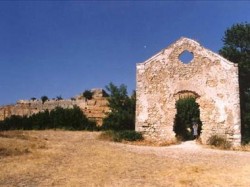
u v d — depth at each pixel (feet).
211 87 83.97
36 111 162.61
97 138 88.84
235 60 108.68
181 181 42.19
